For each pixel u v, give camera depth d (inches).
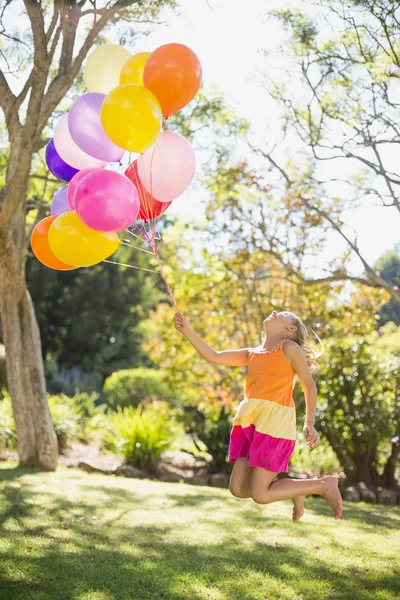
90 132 159.0
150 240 166.6
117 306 962.7
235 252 401.1
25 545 175.2
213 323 427.5
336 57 271.0
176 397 590.6
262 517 235.6
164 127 167.0
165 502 258.1
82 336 941.8
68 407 479.5
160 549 181.8
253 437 147.3
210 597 144.2
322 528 219.5
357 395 382.6
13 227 327.0
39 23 230.1
